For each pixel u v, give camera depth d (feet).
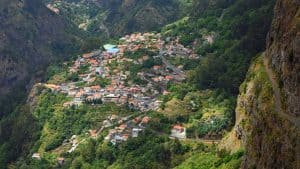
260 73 497.46
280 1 479.00
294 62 400.67
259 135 423.23
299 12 417.28
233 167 521.24
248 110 545.03
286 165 364.17
